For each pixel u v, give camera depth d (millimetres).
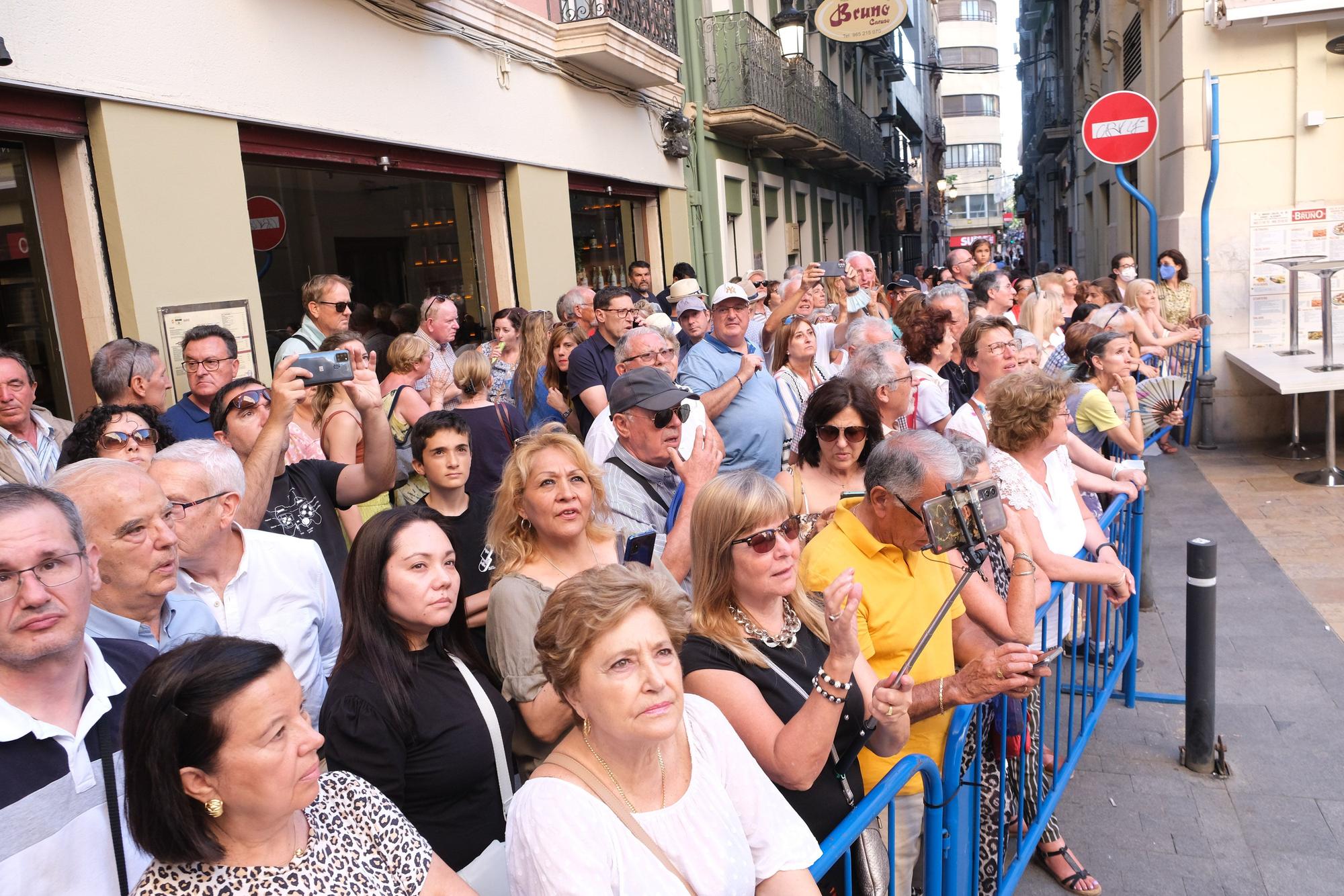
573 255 10227
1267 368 8938
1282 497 8164
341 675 2416
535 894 1825
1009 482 3818
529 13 9148
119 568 2447
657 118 12609
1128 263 11336
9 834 1914
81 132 4953
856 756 2559
